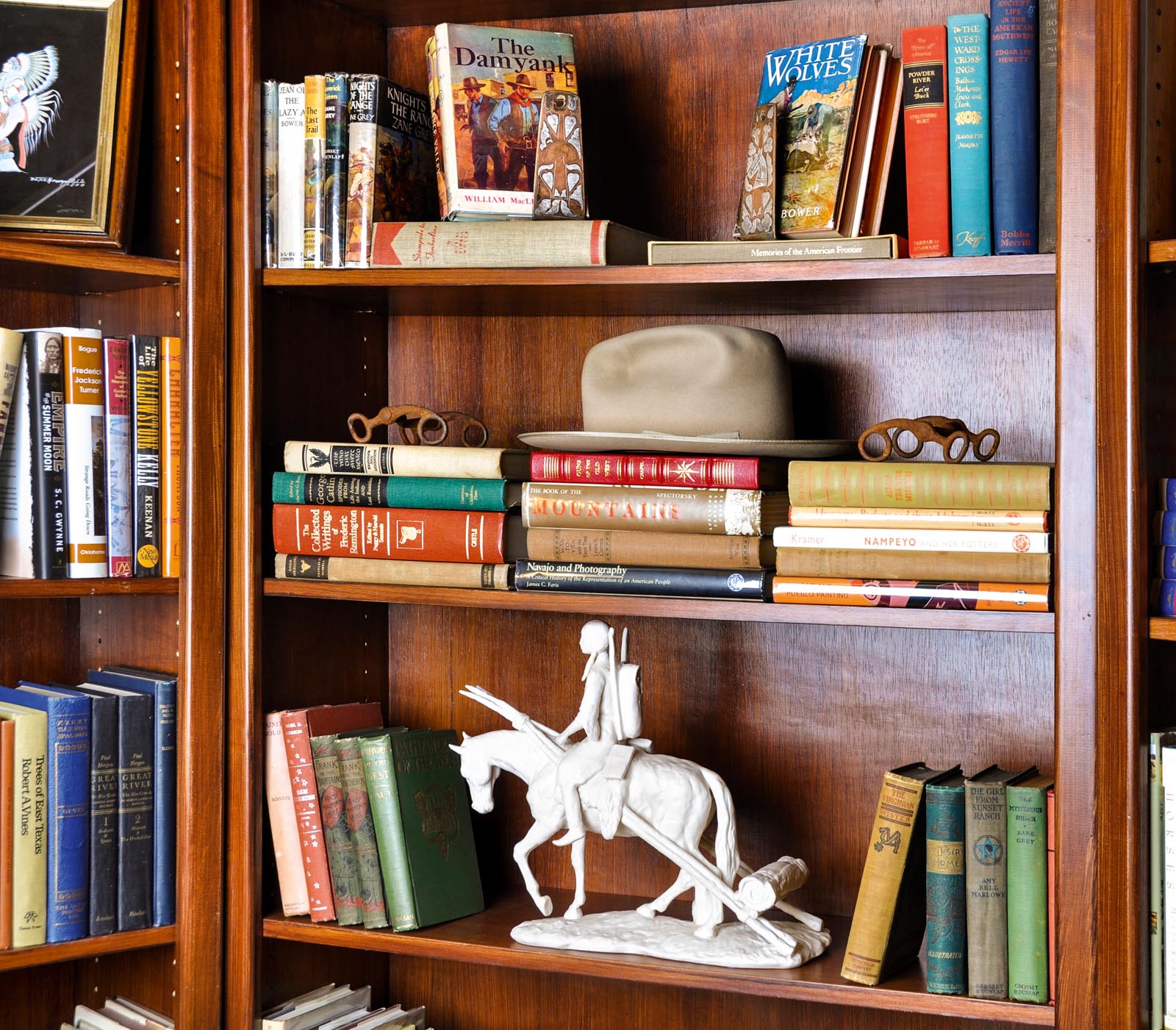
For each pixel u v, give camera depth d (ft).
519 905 5.41
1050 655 5.08
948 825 4.28
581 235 4.67
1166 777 3.95
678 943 4.70
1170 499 4.03
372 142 5.06
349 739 5.06
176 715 5.04
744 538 4.56
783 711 5.43
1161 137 4.21
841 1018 5.37
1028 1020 4.15
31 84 4.86
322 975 5.49
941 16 5.18
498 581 4.83
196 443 4.97
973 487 4.25
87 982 5.70
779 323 5.43
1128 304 3.94
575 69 5.39
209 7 4.99
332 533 4.99
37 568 4.77
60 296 5.56
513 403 5.80
